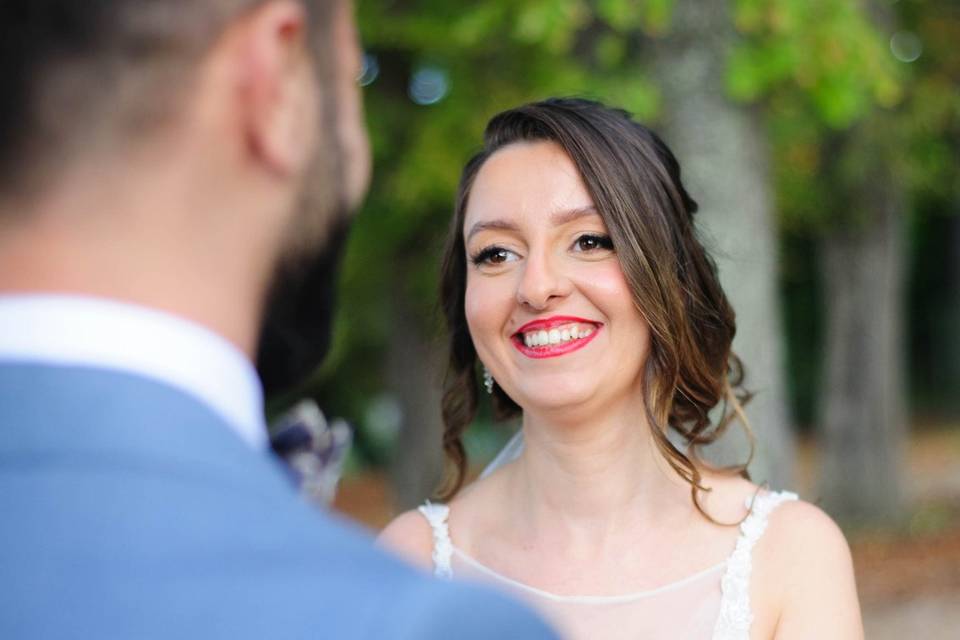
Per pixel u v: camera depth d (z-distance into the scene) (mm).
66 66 816
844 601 2438
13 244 822
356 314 12414
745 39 6695
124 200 827
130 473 780
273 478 841
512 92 8203
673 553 2562
